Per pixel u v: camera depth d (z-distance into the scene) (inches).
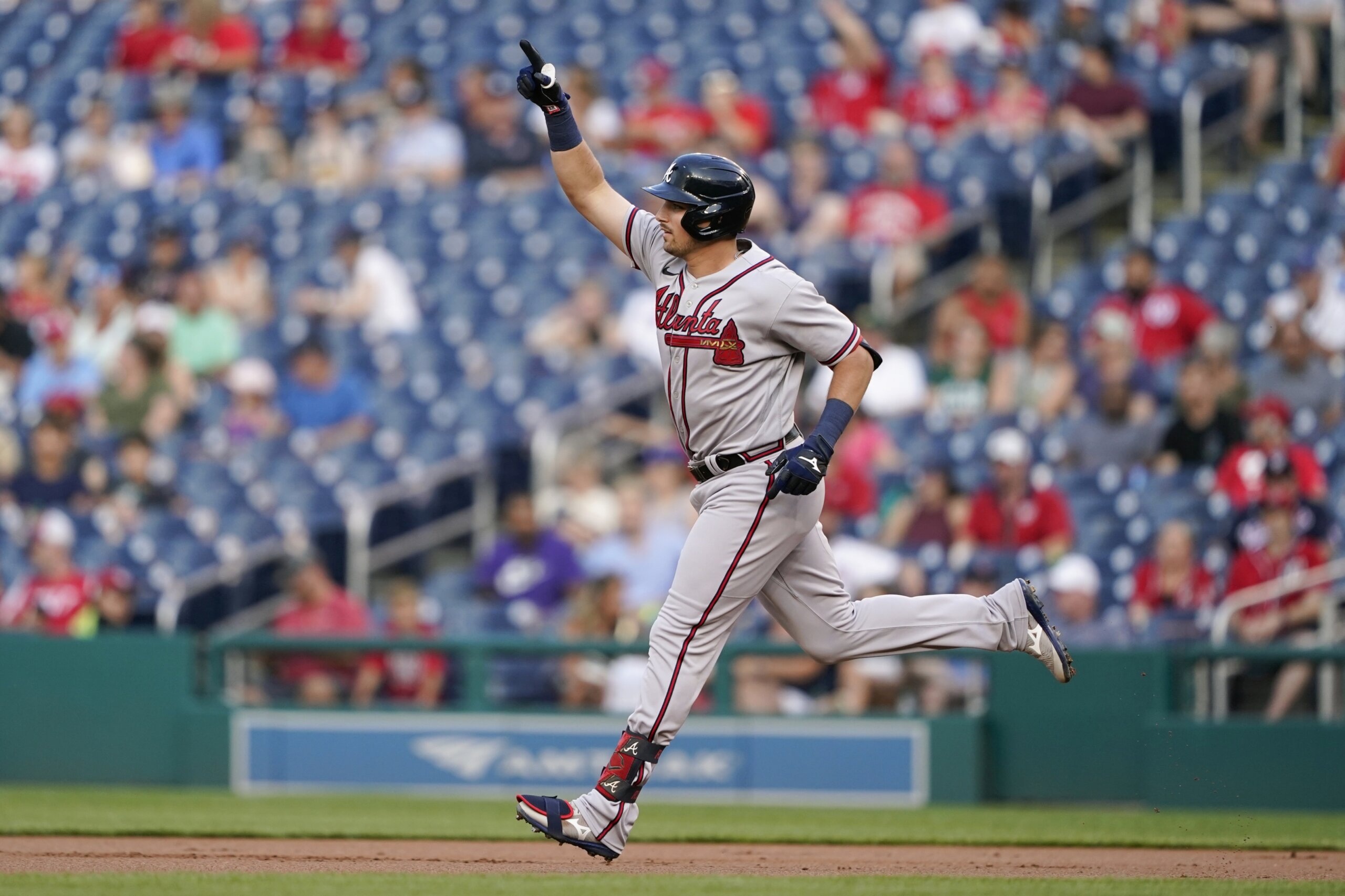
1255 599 1178.0
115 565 1469.0
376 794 1096.2
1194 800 1032.8
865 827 868.0
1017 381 1455.5
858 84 1797.5
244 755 1112.8
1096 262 1670.8
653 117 1760.6
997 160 1678.2
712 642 573.3
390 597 1462.8
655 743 574.6
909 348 1584.6
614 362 1573.6
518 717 1099.9
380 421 1572.3
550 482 1489.9
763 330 555.8
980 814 984.3
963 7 1838.1
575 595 1289.4
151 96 1953.7
